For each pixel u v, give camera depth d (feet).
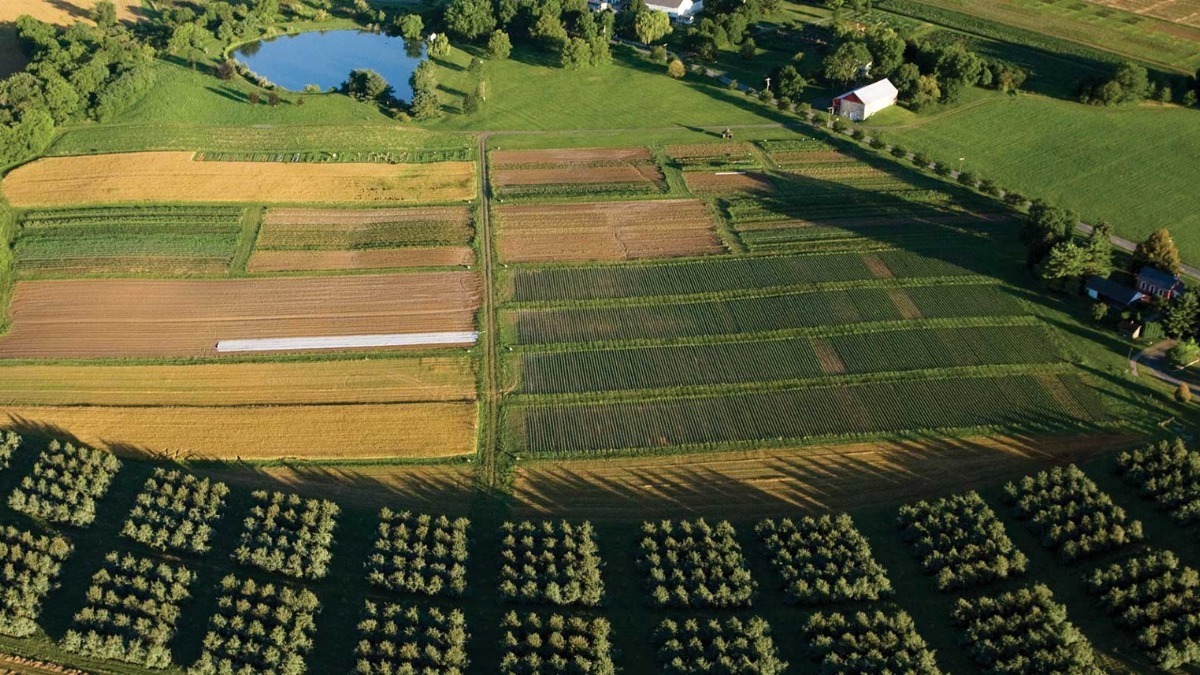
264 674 242.58
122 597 263.70
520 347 360.89
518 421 327.26
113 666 249.34
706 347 360.48
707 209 449.06
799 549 273.33
